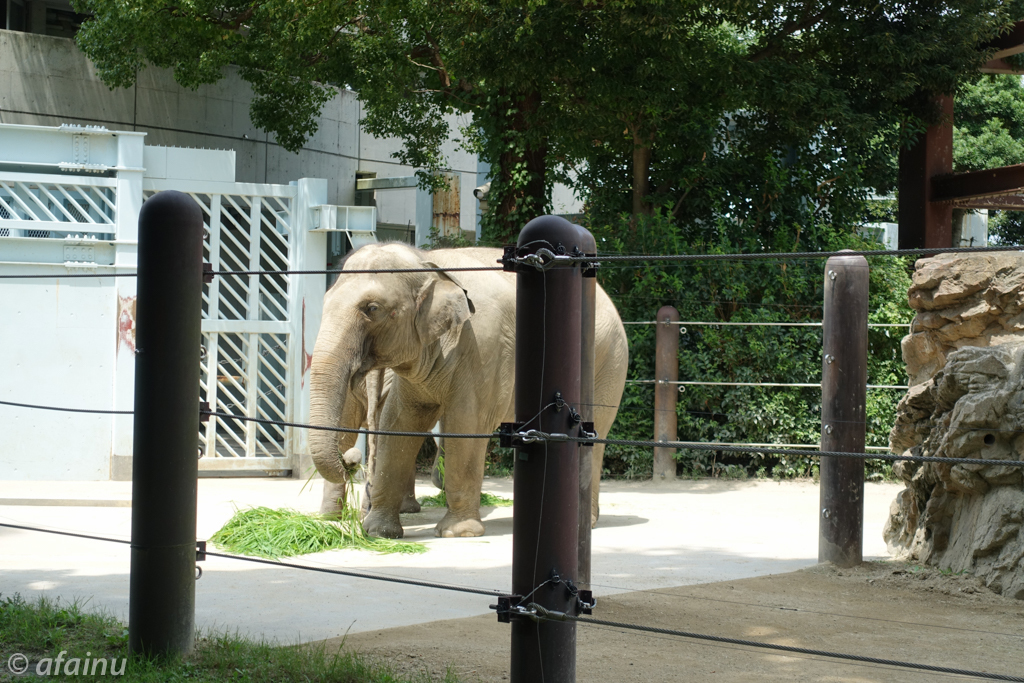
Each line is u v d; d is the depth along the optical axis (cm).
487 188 1537
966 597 582
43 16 1880
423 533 813
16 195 1099
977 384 625
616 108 1324
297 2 1307
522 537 311
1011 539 596
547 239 310
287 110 1741
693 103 1424
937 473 647
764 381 1285
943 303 729
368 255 748
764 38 1495
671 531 836
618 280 1348
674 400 1231
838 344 667
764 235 1480
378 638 462
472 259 833
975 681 411
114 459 1116
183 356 405
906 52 1381
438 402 795
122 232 1118
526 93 1320
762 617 526
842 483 665
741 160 1504
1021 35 1490
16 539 743
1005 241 2702
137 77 1700
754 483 1214
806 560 701
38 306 1100
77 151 1110
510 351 827
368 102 1702
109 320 1119
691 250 1337
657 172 1523
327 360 704
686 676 416
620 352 889
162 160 1170
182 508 405
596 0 1167
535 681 308
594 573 641
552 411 308
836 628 504
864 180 1552
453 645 451
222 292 1376
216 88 1792
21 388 1095
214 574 625
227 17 1563
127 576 600
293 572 632
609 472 1302
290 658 403
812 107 1373
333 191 1994
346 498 746
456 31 1228
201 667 396
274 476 1220
